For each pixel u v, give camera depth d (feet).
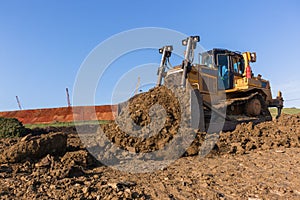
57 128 45.88
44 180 14.71
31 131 39.06
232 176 16.35
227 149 23.07
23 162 18.10
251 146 23.98
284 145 24.63
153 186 14.73
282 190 13.58
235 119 30.40
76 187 13.70
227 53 33.14
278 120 31.65
